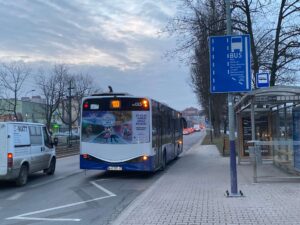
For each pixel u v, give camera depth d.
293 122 14.77
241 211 8.62
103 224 8.31
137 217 8.33
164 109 19.02
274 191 11.16
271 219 7.82
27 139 14.78
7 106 71.75
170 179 14.69
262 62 22.25
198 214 8.46
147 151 15.54
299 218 7.84
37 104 84.31
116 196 11.93
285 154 15.88
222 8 21.27
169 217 8.27
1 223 8.45
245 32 21.97
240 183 12.93
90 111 15.95
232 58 10.77
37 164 15.64
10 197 11.82
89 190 13.13
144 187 13.77
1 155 13.25
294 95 14.07
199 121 163.00
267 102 15.42
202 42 21.39
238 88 10.73
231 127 10.79
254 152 13.14
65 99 61.91
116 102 15.77
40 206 10.40
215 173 16.42
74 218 8.91
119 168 15.59
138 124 15.62
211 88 10.80
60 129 87.00
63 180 15.72
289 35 21.59
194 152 31.36
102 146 15.74
